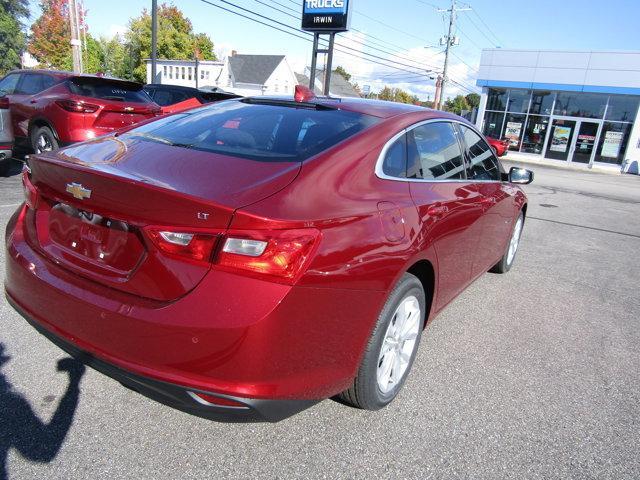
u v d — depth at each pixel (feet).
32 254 8.07
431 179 10.05
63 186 7.57
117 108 25.80
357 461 7.64
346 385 7.68
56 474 6.89
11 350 9.78
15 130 27.63
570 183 57.82
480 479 7.48
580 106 90.07
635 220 33.45
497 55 94.73
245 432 8.09
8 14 181.68
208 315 6.17
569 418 9.19
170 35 199.31
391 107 10.45
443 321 13.24
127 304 6.64
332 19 61.82
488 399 9.60
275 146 8.34
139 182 6.61
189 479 7.03
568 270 19.12
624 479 7.71
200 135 9.09
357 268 7.14
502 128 97.60
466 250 11.35
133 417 8.21
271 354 6.32
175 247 6.40
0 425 7.74
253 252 6.19
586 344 12.47
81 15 179.52
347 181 7.80
